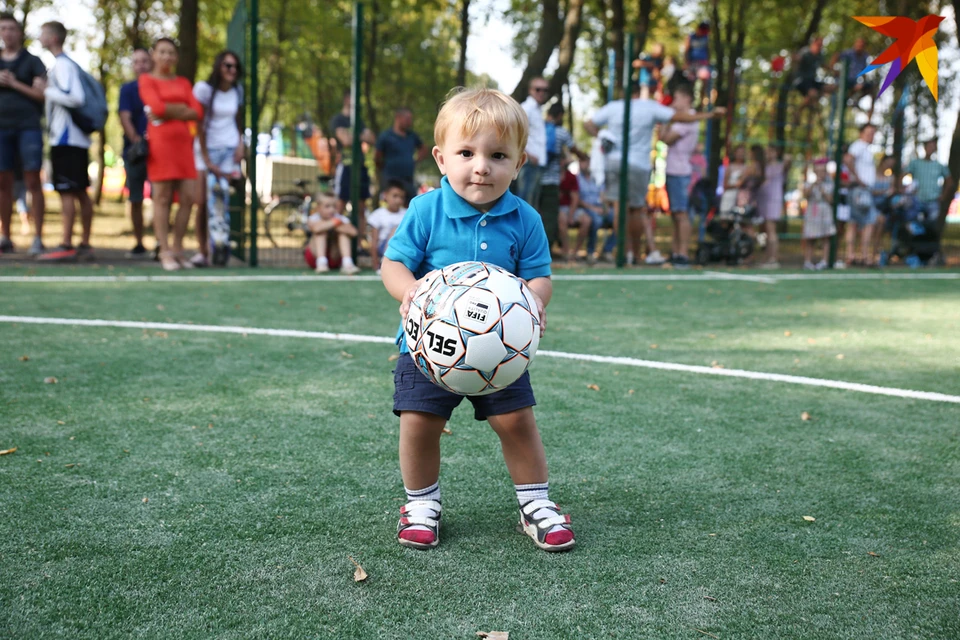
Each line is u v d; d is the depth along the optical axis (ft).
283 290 24.13
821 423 11.49
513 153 7.29
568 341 17.34
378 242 30.40
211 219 30.81
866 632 5.85
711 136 46.21
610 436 10.62
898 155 43.06
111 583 6.34
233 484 8.60
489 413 7.41
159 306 20.44
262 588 6.33
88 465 9.04
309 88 35.94
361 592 6.31
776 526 7.84
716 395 12.92
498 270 7.00
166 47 26.89
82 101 28.37
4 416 10.75
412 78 35.70
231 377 13.29
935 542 7.52
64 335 16.28
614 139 35.53
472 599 6.23
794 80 42.91
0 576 6.40
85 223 30.35
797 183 42.75
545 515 7.35
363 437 10.30
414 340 6.98
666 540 7.47
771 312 22.40
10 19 28.27
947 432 11.18
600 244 52.13
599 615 6.02
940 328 20.25
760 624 5.93
